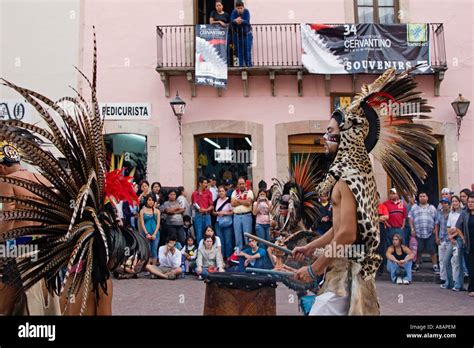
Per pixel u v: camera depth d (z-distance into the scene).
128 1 14.09
